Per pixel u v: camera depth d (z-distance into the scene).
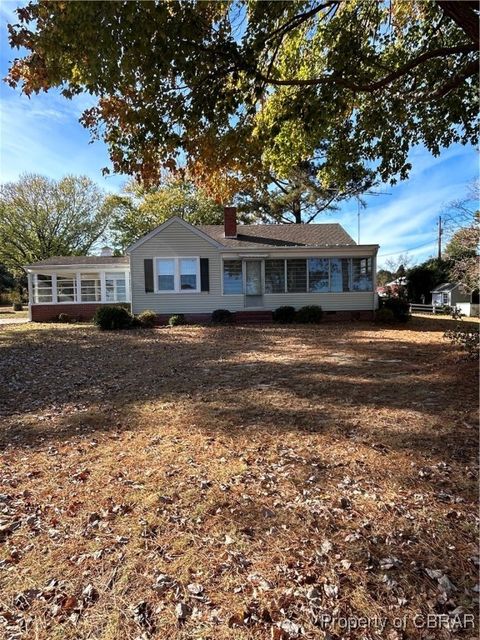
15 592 2.19
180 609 2.05
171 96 4.81
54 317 19.45
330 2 5.29
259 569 2.33
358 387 6.23
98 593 2.18
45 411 5.60
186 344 11.43
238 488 3.28
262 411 5.23
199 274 17.20
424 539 2.54
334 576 2.25
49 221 30.91
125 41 3.93
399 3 6.19
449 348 9.62
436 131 7.10
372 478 3.35
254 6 4.77
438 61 6.25
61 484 3.44
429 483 3.22
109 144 5.18
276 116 6.30
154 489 3.29
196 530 2.73
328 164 8.01
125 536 2.68
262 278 17.47
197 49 4.41
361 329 14.34
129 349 10.76
